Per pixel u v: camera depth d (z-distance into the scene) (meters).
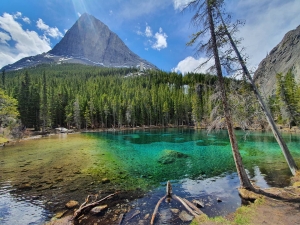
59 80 124.12
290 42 140.38
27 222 7.70
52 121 64.81
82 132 57.72
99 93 94.75
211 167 16.14
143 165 16.81
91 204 8.70
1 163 17.11
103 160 18.39
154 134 48.12
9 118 41.66
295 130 43.62
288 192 9.18
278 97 43.38
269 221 6.77
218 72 9.64
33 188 11.21
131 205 9.10
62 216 8.12
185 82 119.56
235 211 8.15
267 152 21.61
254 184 11.39
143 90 107.38
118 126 78.44
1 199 9.76
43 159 18.67
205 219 7.32
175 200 9.55
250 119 11.82
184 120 89.25
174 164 17.14
